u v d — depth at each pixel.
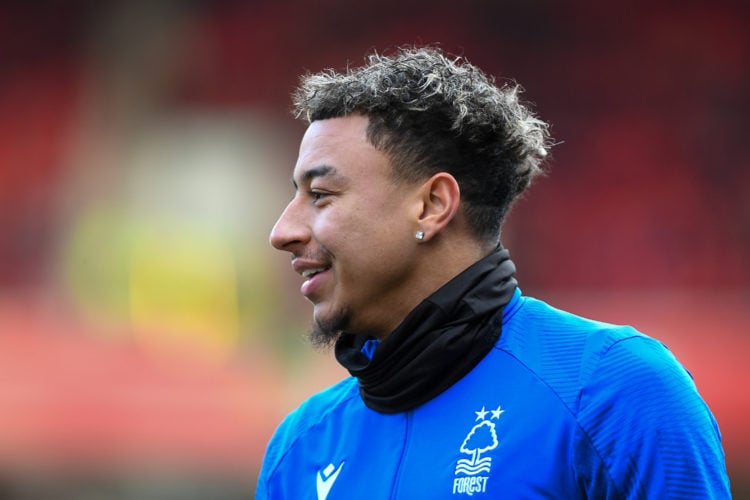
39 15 51.34
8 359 35.59
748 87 49.91
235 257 40.66
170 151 49.00
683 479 5.50
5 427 32.75
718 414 30.78
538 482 5.59
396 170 6.19
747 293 41.66
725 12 50.72
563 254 47.34
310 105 6.51
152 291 39.12
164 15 50.44
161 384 34.22
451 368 6.07
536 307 6.30
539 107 51.06
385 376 6.15
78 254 42.09
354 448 6.31
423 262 6.25
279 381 34.34
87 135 49.75
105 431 32.38
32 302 39.53
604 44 51.28
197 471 31.56
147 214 44.50
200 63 50.84
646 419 5.57
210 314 38.66
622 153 49.66
